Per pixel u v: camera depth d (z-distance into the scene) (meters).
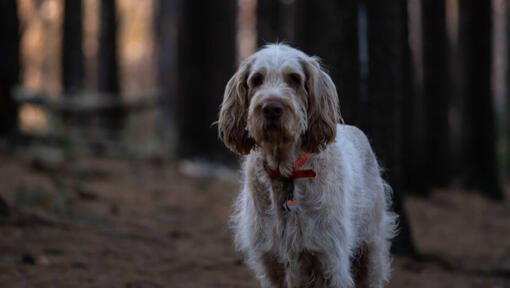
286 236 3.76
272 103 3.49
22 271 5.08
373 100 6.79
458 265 7.45
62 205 7.39
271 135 3.55
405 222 7.17
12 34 11.34
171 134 18.27
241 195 4.36
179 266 5.88
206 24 16.77
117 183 10.02
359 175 4.38
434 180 16.39
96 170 10.52
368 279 4.64
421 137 15.02
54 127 13.89
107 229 6.80
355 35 6.84
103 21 18.09
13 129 11.41
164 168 12.62
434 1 15.82
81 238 6.26
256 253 3.95
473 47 16.66
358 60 6.82
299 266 3.83
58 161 10.59
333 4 6.93
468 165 16.78
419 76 17.14
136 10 38.09
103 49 18.12
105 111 15.96
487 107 16.59
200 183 11.49
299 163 3.75
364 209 4.44
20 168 9.19
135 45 40.59
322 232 3.74
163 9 23.50
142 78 39.72
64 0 17.45
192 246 6.80
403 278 6.29
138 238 6.69
